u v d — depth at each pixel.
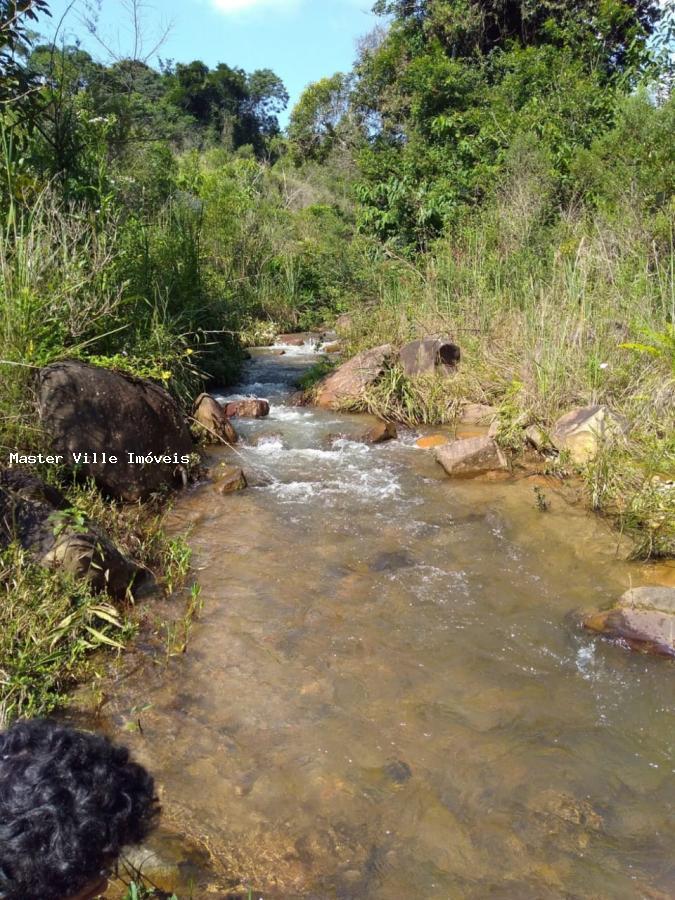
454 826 2.73
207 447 7.06
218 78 42.81
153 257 8.88
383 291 11.59
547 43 16.72
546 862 2.59
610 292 7.88
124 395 5.69
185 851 2.58
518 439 6.85
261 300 15.03
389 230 14.42
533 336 7.97
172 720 3.26
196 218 12.20
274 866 2.55
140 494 5.62
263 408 8.33
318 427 7.80
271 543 5.05
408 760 3.06
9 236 6.11
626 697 3.48
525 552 4.92
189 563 4.68
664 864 2.58
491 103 14.87
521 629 4.02
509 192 11.98
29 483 4.56
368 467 6.63
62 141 7.87
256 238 16.11
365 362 8.88
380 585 4.49
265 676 3.59
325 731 3.22
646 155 10.37
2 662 3.36
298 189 25.61
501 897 2.45
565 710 3.38
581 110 13.59
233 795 2.85
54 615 3.67
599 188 10.90
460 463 6.31
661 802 2.86
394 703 3.41
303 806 2.81
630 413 6.38
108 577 4.14
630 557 4.78
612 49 15.30
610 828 2.73
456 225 12.80
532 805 2.83
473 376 8.47
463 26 16.92
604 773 3.00
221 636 3.91
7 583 3.80
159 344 7.16
